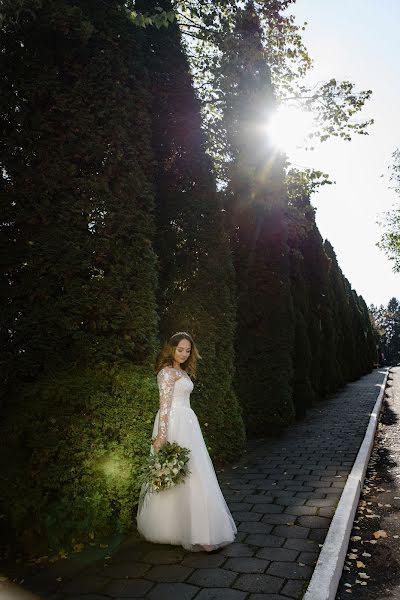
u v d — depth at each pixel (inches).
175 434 159.6
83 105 186.1
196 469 156.3
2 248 170.6
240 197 391.5
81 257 178.2
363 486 254.7
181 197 286.7
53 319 171.9
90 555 154.5
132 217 190.9
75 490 160.9
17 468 159.5
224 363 300.5
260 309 410.9
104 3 201.6
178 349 167.5
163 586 132.3
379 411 567.2
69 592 130.1
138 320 185.2
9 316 167.8
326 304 754.2
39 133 177.3
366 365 1525.6
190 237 285.4
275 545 159.8
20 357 166.7
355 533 185.6
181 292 280.5
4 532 158.2
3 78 175.2
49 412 166.1
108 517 167.6
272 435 392.8
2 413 164.4
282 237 432.5
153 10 285.1
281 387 398.9
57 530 155.8
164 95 289.0
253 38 316.8
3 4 162.7
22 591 130.9
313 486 233.3
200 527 152.1
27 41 182.4
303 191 438.0
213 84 346.6
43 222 174.7
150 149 207.3
